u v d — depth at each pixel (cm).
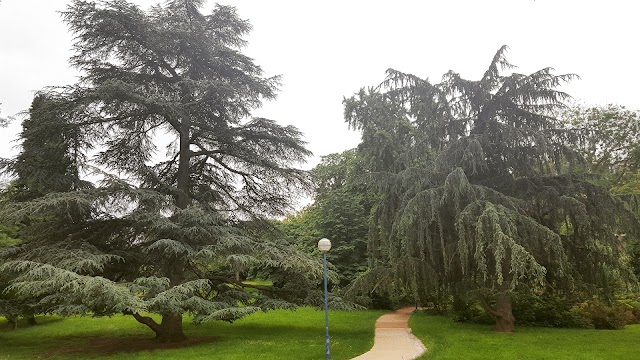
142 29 1695
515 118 1872
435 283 1811
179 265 1708
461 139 1819
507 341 1551
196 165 1986
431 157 1966
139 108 1769
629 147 3209
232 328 2061
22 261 1311
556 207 1783
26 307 1585
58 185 1609
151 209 1584
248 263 1502
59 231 1625
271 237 2017
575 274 1838
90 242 1639
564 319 2011
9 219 1410
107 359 1384
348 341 1642
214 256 1527
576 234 1822
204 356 1375
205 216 1589
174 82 1850
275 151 1936
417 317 2519
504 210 1630
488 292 1727
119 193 1537
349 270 3369
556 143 1800
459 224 1645
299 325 2181
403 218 1714
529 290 1781
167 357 1373
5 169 1568
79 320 2506
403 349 1470
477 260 1580
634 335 1698
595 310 2030
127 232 1712
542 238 1645
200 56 1867
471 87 1922
